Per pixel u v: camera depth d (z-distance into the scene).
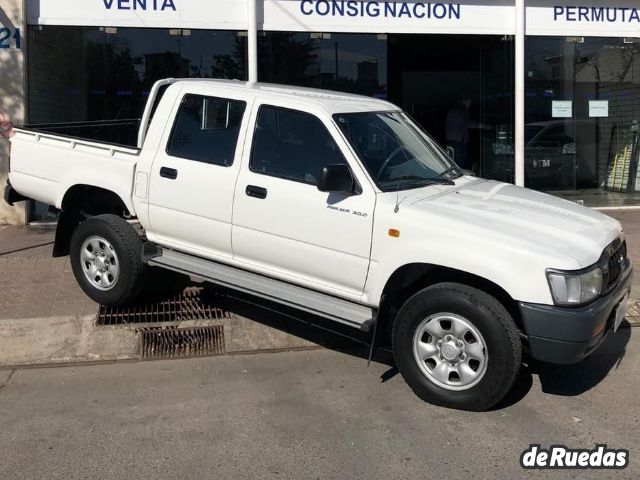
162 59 10.07
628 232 9.72
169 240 5.70
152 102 5.86
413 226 4.46
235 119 5.30
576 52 11.46
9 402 4.66
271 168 5.09
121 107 10.04
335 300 4.93
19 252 8.08
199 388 4.91
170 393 4.81
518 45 10.96
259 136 5.18
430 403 4.57
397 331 4.61
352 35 10.62
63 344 5.59
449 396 4.45
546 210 4.86
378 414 4.43
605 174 11.92
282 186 4.97
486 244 4.25
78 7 9.76
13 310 6.09
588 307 4.17
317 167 4.90
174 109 5.61
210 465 3.77
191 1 10.02
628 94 11.84
